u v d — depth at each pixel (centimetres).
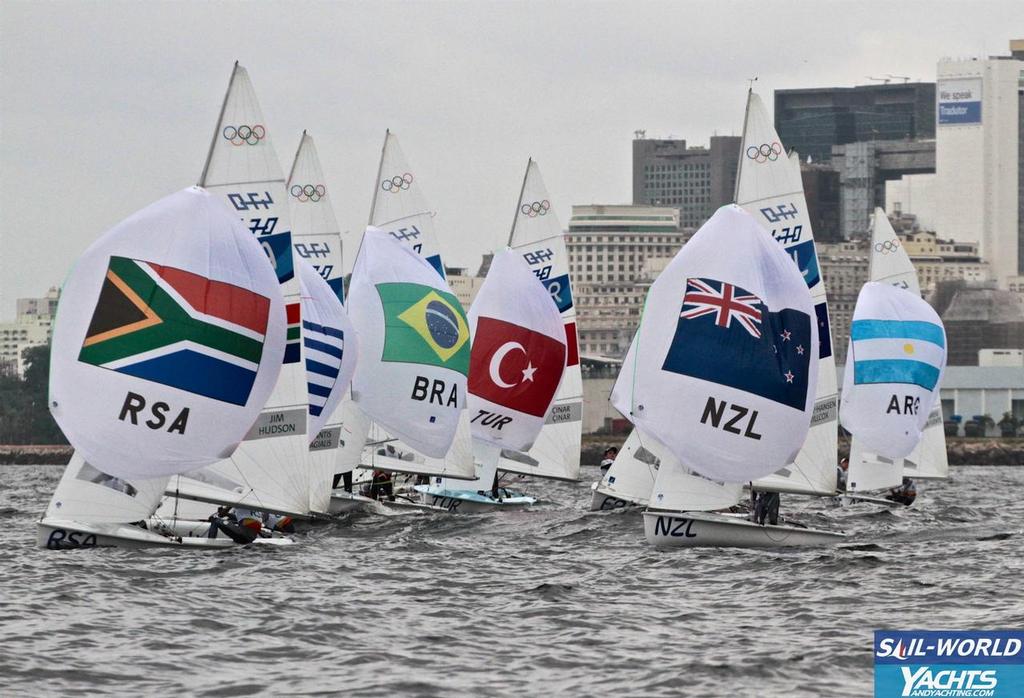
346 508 17425
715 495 13475
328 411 15888
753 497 14125
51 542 12594
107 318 12338
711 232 13362
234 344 12625
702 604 10512
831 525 16850
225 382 12612
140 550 12731
